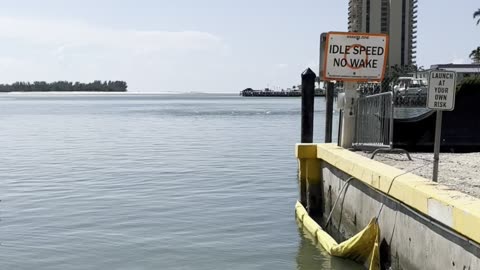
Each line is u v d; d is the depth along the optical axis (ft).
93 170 73.61
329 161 39.75
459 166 36.91
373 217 31.45
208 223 43.62
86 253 36.09
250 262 34.24
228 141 119.14
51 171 73.00
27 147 107.86
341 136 44.37
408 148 52.65
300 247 37.04
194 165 77.92
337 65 43.11
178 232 41.01
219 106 424.05
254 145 109.19
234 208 48.96
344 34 42.93
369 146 43.27
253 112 292.81
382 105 41.75
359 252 32.17
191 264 33.99
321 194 43.73
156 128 167.32
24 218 45.44
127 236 39.96
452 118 53.11
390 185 27.58
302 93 51.98
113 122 203.10
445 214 21.90
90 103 544.21
